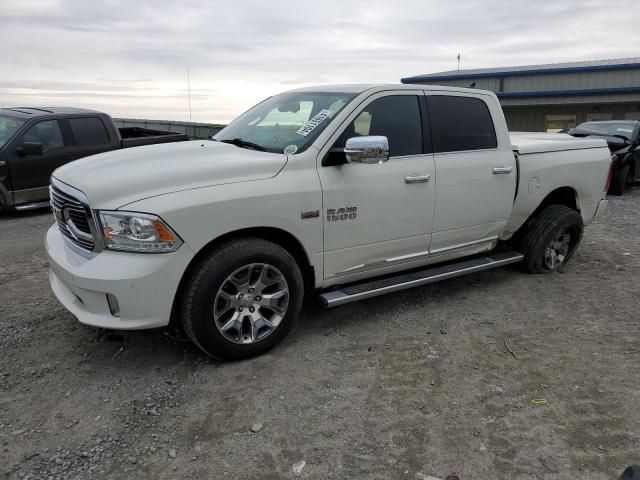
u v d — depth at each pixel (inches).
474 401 125.2
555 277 217.0
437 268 184.4
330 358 145.2
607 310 182.5
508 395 127.8
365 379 134.6
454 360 145.3
